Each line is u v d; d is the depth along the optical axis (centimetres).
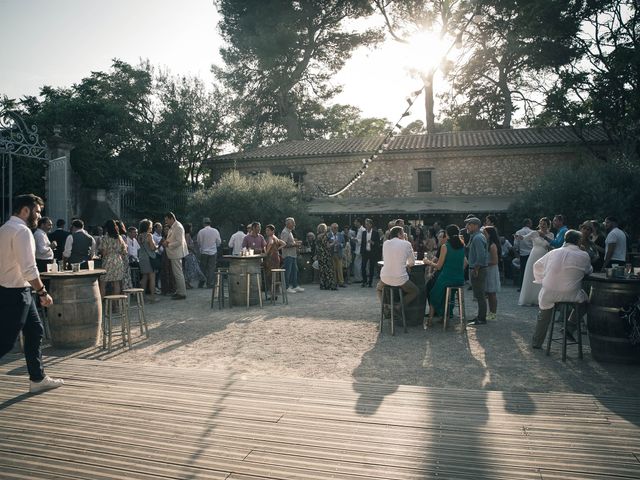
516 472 318
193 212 1983
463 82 3172
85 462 339
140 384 509
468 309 1029
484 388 504
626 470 321
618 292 582
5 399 466
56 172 1341
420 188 2305
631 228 1700
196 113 2747
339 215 2220
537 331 670
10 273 453
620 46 1895
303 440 368
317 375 552
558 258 623
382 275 795
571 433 377
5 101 2119
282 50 3297
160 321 898
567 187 1697
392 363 602
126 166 2288
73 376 540
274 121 3903
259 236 1266
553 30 2239
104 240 965
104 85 2391
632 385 509
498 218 2122
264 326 844
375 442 363
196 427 395
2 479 316
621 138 1995
